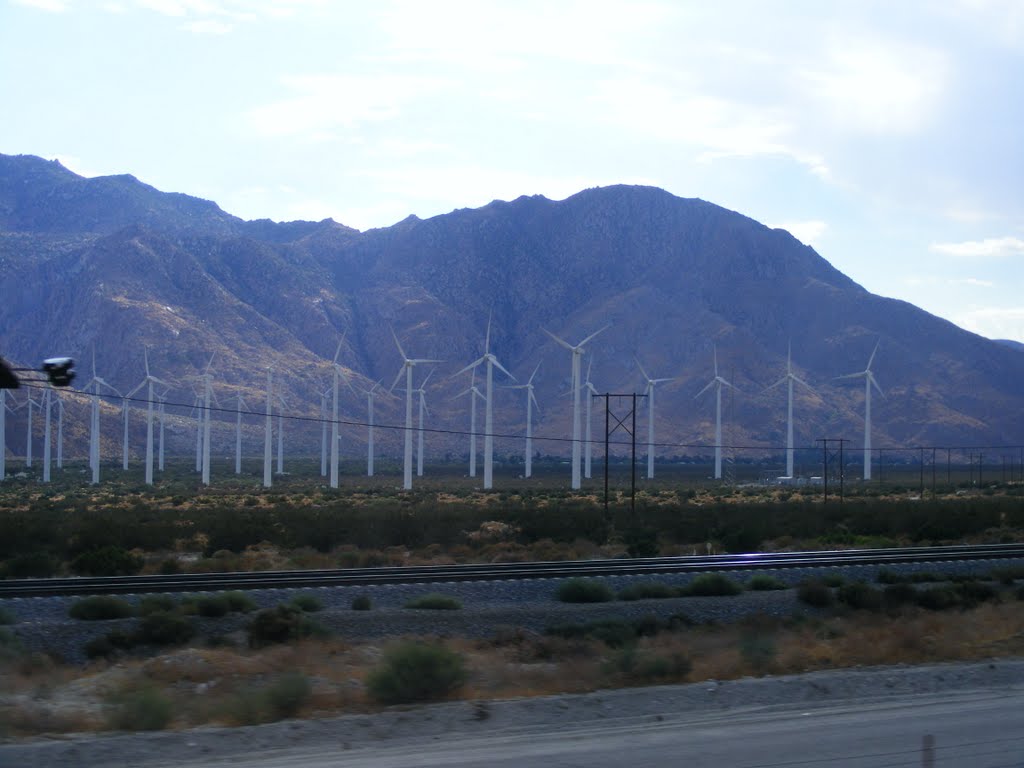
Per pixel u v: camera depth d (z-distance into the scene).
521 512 85.88
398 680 23.03
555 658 30.20
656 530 78.50
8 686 24.77
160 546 68.31
